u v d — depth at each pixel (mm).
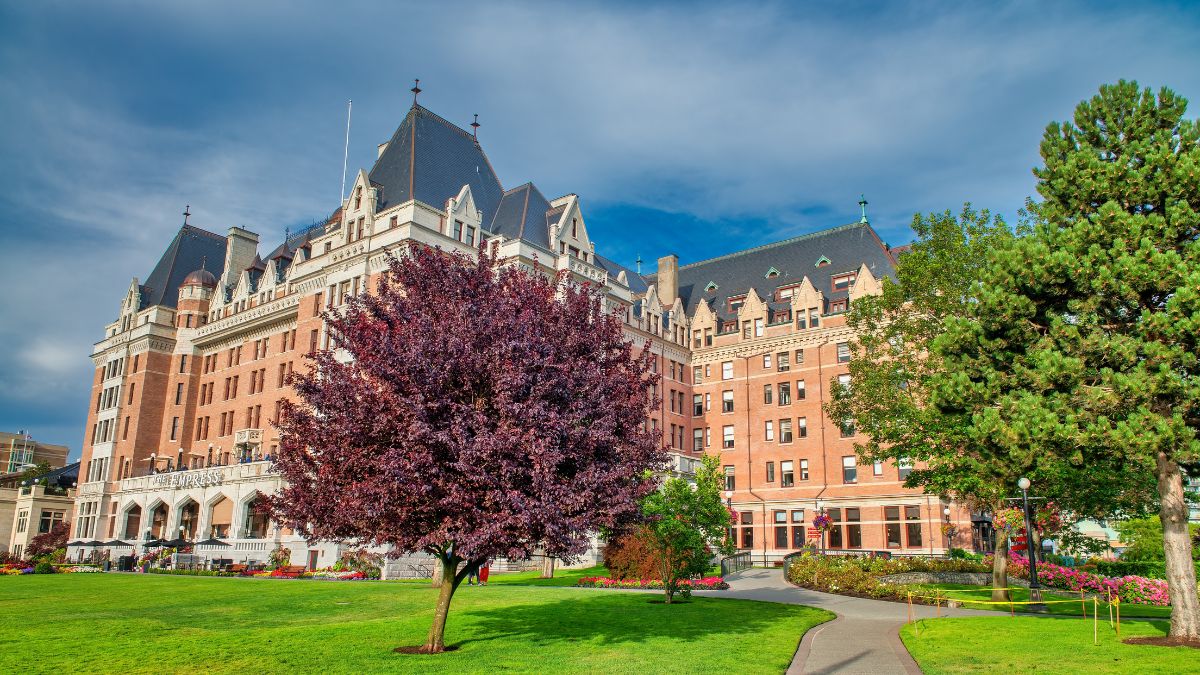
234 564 49438
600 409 17406
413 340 16297
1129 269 18078
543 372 16594
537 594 28922
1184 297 17250
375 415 16047
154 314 75625
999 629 21125
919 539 59625
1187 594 18953
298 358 57781
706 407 74062
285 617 22797
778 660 16984
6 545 83438
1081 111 21125
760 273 78062
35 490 81125
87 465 77688
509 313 17344
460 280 18609
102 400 77875
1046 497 31594
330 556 45250
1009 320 20359
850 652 18516
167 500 62750
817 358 67938
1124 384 17641
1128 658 16531
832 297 70250
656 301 72625
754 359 71750
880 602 31516
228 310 74125
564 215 59281
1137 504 34875
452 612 23672
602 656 16875
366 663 15797
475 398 16859
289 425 17984
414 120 58906
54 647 17500
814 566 38875
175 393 74125
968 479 29656
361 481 16328
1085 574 36406
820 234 76500
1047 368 18688
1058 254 19047
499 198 62156
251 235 80938
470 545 14875
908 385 33688
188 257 83000
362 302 19188
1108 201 19141
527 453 15766
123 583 35344
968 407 20922
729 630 21188
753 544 67438
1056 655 17172
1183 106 20234
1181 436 17156
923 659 17297
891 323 35062
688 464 59625
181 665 15617
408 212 51531
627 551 35031
